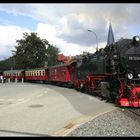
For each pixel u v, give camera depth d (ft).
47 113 43.42
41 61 274.36
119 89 52.06
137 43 54.24
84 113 43.60
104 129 30.81
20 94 82.84
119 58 54.13
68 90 102.53
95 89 73.77
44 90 102.68
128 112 43.06
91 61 78.89
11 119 37.99
